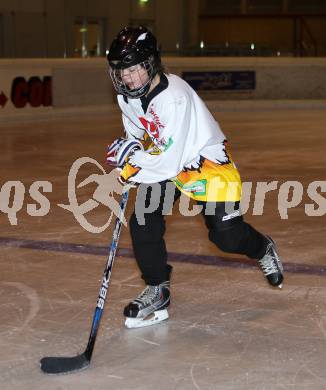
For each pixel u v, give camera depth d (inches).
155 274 160.4
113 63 141.9
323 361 142.2
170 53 838.5
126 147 148.9
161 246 159.5
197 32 974.4
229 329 159.5
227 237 154.7
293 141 470.3
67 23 807.1
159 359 144.3
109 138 489.1
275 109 692.7
